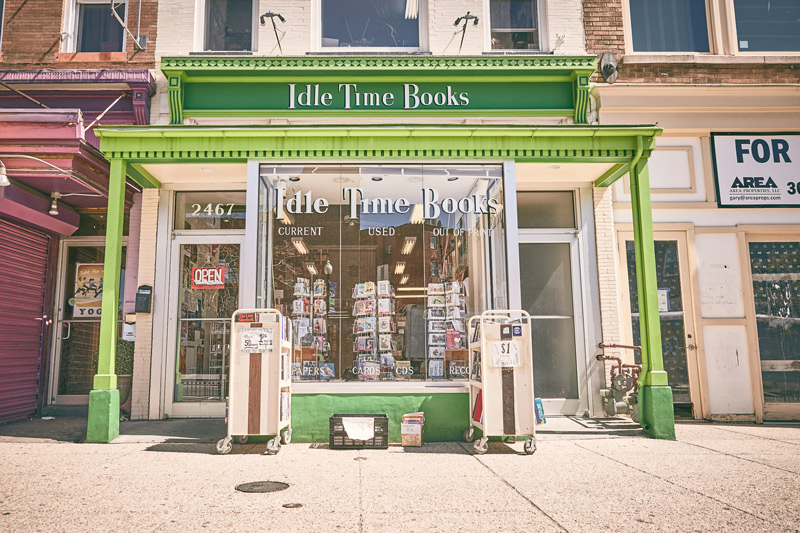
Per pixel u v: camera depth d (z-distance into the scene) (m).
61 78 8.25
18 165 7.42
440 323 7.14
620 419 8.16
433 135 7.09
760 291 8.84
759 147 8.91
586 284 8.59
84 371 9.11
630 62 8.83
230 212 8.70
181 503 4.10
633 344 8.62
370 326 7.13
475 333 6.69
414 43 9.06
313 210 7.23
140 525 3.60
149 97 8.51
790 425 8.12
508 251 7.09
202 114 8.06
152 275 8.48
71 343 9.18
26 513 3.85
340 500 4.20
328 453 6.05
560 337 8.59
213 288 8.58
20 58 8.78
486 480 4.83
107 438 6.61
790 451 6.11
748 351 8.60
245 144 7.11
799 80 9.02
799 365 8.68
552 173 8.28
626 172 7.91
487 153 7.20
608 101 8.68
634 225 7.38
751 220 8.84
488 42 9.00
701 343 8.57
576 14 9.02
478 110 8.16
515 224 7.14
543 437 6.92
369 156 7.17
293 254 7.17
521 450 6.19
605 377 8.39
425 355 7.10
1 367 8.11
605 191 8.73
